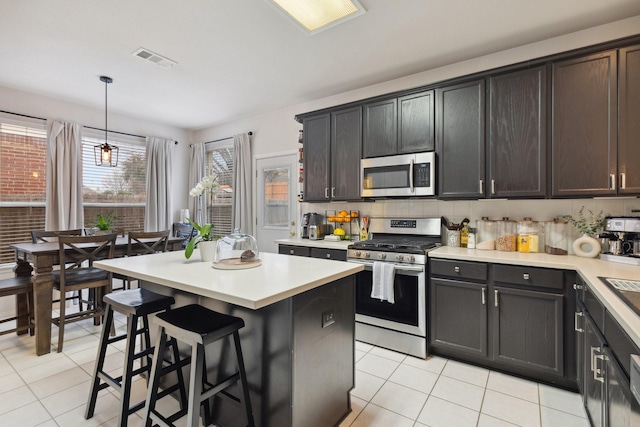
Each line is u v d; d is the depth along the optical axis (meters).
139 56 2.96
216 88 3.75
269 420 1.58
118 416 1.78
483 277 2.39
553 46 2.65
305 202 4.04
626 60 2.12
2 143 3.68
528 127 2.45
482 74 2.62
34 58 2.99
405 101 3.02
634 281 1.61
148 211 4.91
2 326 3.33
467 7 2.24
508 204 2.85
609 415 1.33
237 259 2.04
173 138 5.41
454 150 2.76
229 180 5.19
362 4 2.21
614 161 2.15
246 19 2.39
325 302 1.71
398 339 2.75
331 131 3.53
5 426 1.79
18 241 3.80
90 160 4.43
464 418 1.88
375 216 3.60
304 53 2.91
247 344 1.67
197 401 1.38
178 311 1.63
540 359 2.19
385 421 1.86
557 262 2.14
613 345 1.30
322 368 1.69
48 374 2.36
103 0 2.16
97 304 3.26
